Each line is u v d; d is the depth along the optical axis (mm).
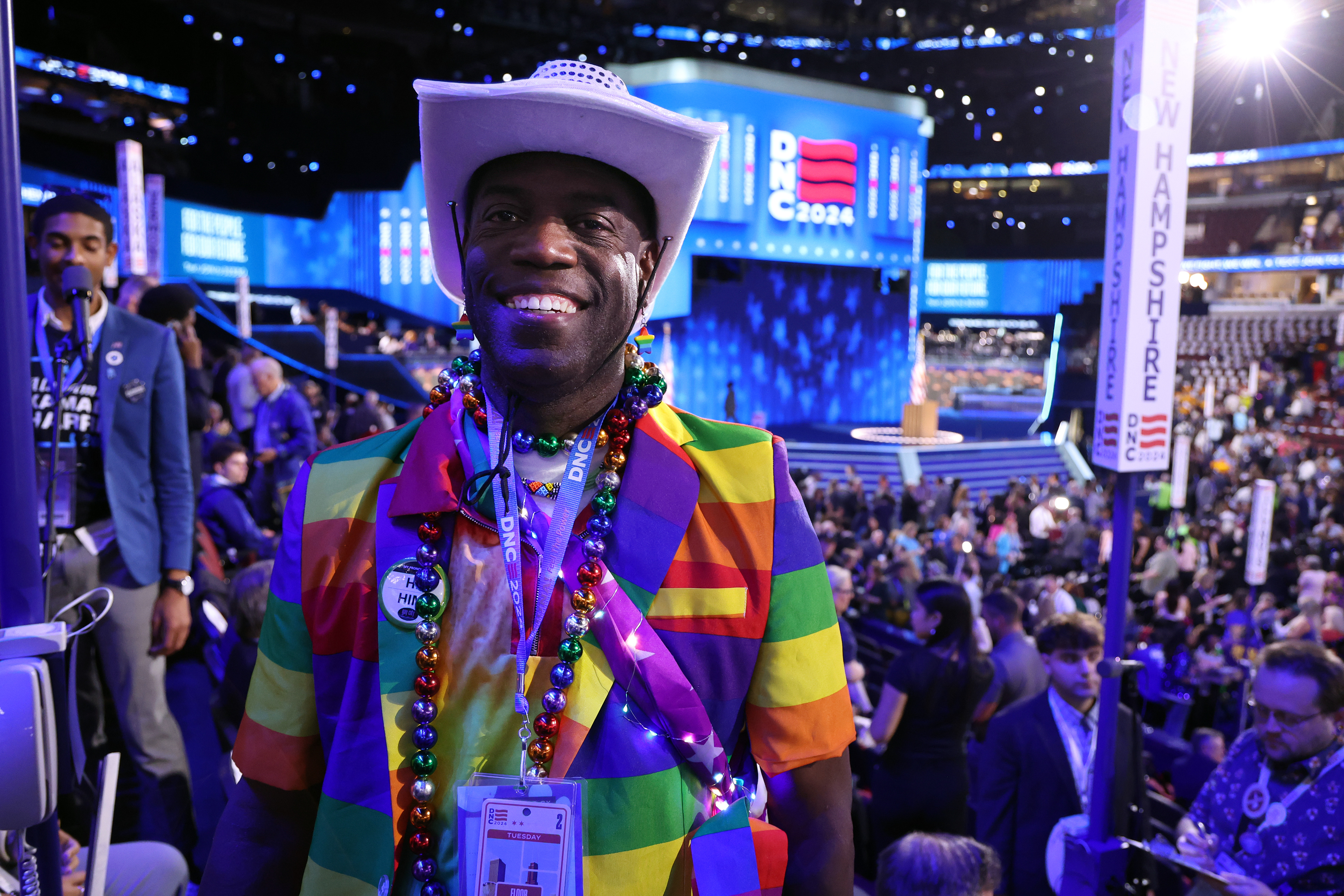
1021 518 12477
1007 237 31297
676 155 803
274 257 21391
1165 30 1979
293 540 833
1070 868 2117
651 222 868
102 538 2105
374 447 874
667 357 18094
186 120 20000
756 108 17609
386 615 788
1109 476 15031
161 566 2229
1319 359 25078
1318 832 1862
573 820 729
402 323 21016
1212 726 5395
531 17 23516
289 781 811
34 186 13805
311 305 20719
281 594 826
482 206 812
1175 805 3188
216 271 19734
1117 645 2113
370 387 17688
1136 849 2072
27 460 887
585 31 24266
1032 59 26516
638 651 770
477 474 814
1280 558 8023
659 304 17922
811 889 816
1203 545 10164
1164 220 2025
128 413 2119
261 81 22688
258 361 6535
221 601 3426
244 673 2434
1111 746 2086
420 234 20859
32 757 842
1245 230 27828
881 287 20359
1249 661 4469
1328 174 26203
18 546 890
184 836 2275
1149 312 2049
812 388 19844
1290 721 1876
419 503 802
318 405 13727
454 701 776
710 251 17641
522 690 771
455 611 791
